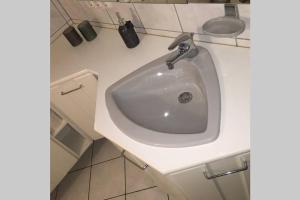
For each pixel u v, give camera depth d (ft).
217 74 3.16
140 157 2.75
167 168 2.58
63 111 5.65
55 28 5.40
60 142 6.02
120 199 5.85
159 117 3.54
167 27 3.92
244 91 2.85
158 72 3.65
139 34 4.41
